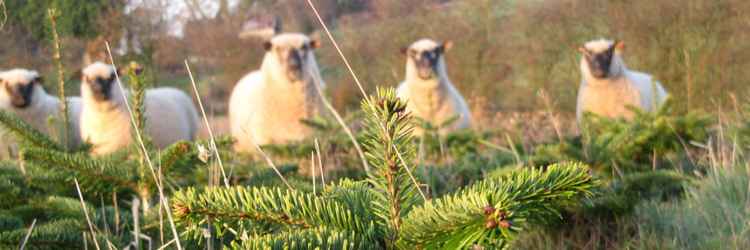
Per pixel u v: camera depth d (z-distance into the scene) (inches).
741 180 180.9
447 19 842.8
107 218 119.8
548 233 148.7
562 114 717.9
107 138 396.5
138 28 710.5
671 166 220.4
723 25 635.5
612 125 234.7
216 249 103.4
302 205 65.5
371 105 56.9
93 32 494.9
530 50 768.9
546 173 61.0
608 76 456.8
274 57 443.5
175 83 831.1
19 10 339.9
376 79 834.8
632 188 174.2
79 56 498.9
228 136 122.6
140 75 118.2
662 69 656.4
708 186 183.3
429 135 253.0
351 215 67.1
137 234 93.8
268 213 65.1
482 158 218.4
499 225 50.8
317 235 58.1
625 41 693.9
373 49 848.9
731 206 162.4
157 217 114.4
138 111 118.3
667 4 656.4
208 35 848.3
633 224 150.7
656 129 217.3
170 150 117.7
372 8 889.5
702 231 149.2
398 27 840.3
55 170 117.4
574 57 735.1
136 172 121.5
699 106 622.2
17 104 425.1
